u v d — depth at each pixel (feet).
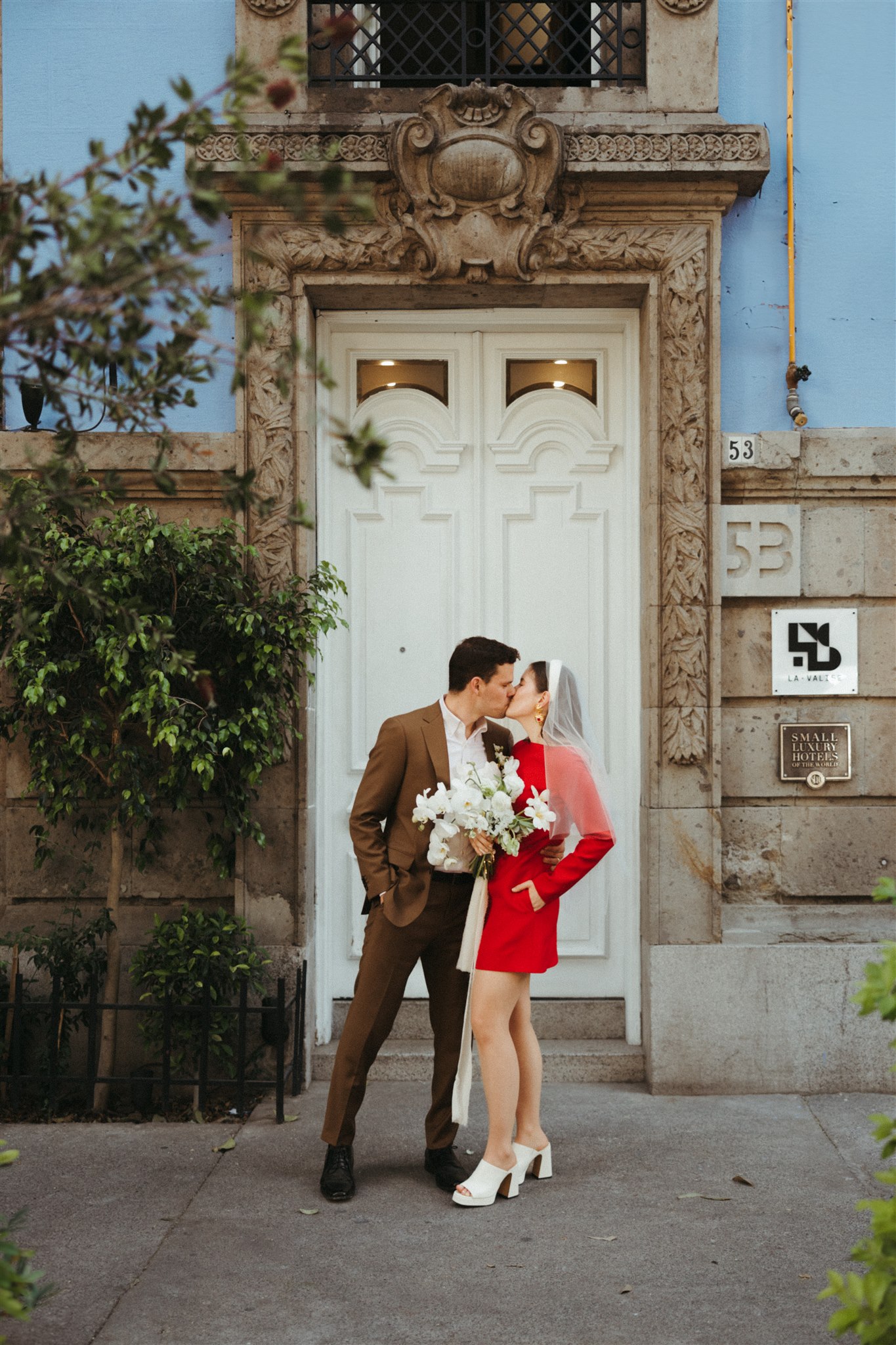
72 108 18.02
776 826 17.84
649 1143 14.92
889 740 17.89
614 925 18.43
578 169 16.87
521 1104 13.65
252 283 17.33
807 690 17.80
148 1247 11.96
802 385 18.01
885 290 18.03
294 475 17.29
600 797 12.84
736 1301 10.83
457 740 13.52
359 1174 13.92
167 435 8.39
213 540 16.06
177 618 16.08
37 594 15.34
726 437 17.56
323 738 18.40
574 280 17.39
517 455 18.71
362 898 18.56
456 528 18.67
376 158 16.99
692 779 17.21
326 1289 11.09
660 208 17.33
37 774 16.46
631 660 18.37
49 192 6.94
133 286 6.75
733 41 17.98
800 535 17.69
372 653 18.67
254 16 17.53
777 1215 12.71
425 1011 18.38
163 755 17.13
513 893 12.92
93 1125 15.65
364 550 18.69
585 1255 11.77
